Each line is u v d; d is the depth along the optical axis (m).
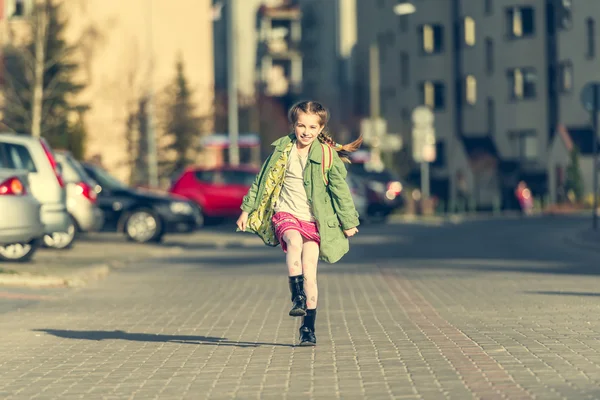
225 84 124.38
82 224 31.22
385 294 18.91
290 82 126.56
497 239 38.50
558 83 88.69
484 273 23.20
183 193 47.69
